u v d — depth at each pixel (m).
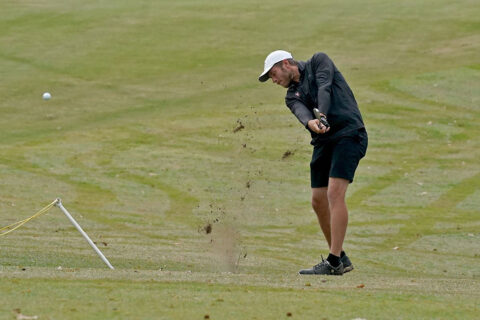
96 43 87.75
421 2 106.62
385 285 18.86
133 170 52.81
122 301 14.90
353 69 79.00
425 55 83.62
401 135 61.78
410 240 37.69
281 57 22.42
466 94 71.81
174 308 14.40
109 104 69.31
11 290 15.64
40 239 32.62
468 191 48.97
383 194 48.16
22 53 83.44
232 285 17.44
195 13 101.19
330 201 22.33
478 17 97.06
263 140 59.91
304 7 104.50
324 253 34.16
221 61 82.25
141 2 108.12
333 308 14.91
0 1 107.38
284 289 17.12
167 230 38.22
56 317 13.36
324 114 21.31
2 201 43.03
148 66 80.62
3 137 60.00
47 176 50.41
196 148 58.12
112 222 39.50
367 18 98.38
